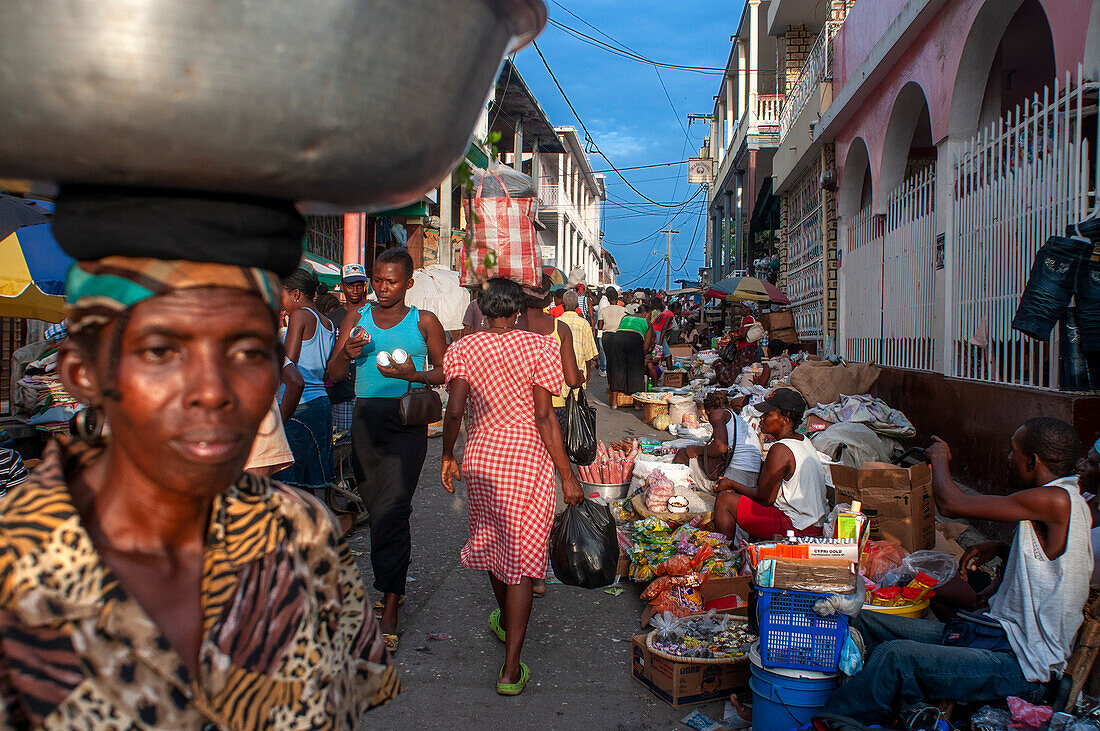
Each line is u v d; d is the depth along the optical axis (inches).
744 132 882.8
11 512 34.1
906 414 313.0
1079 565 113.4
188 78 28.8
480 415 144.1
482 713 132.4
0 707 32.5
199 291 34.6
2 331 246.5
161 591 37.5
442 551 213.0
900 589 136.4
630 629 167.6
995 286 239.5
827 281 481.1
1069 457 118.0
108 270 34.1
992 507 118.4
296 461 188.5
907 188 341.1
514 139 887.7
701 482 218.8
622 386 476.4
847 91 404.8
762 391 382.9
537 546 139.8
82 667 33.6
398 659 151.6
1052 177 205.9
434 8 33.9
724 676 137.3
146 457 35.5
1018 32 317.7
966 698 113.3
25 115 29.3
